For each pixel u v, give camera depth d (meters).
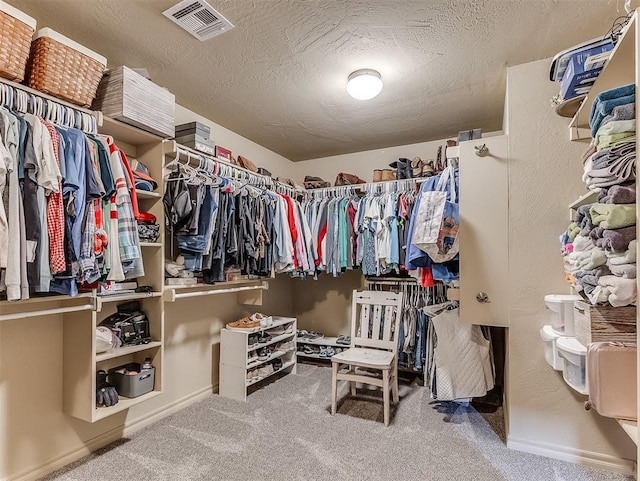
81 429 1.95
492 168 2.14
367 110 2.83
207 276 2.40
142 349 2.03
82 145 1.60
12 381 1.68
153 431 2.22
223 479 1.74
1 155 1.29
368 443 2.09
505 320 2.09
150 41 1.92
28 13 1.67
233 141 3.31
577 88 1.50
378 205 3.18
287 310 4.09
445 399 2.42
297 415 2.46
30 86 1.58
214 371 2.91
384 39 1.91
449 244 2.12
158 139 2.18
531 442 2.00
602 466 1.84
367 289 3.59
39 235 1.40
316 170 4.17
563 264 1.98
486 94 2.55
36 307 1.77
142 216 2.08
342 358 2.53
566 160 2.00
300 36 1.89
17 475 1.68
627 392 1.17
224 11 1.69
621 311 1.26
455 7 1.66
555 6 1.65
